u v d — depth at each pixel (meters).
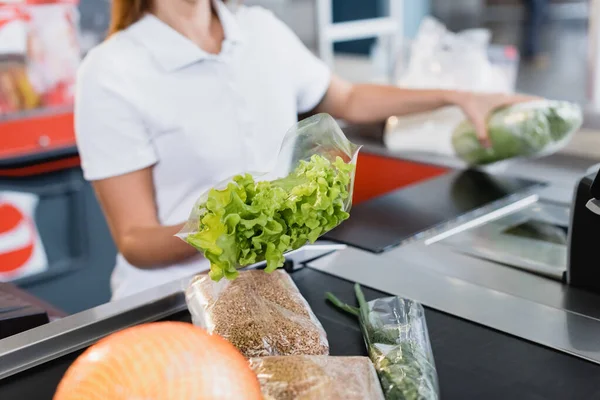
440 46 2.01
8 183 2.43
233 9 1.56
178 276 1.44
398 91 1.64
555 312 0.94
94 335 0.90
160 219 1.48
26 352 0.84
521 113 1.50
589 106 2.93
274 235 0.70
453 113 1.75
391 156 1.83
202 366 0.60
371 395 0.68
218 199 0.67
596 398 0.74
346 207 0.79
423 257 1.15
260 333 0.80
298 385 0.67
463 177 1.59
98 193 1.37
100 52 1.37
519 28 6.39
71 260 2.67
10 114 2.40
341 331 0.90
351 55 3.90
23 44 2.38
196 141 1.42
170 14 1.40
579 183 0.98
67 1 2.47
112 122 1.34
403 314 0.87
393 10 3.79
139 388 0.58
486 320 0.92
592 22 3.05
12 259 2.51
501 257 1.14
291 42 1.62
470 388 0.77
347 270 1.09
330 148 0.81
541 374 0.79
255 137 1.50
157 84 1.37
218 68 1.43
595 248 0.98
